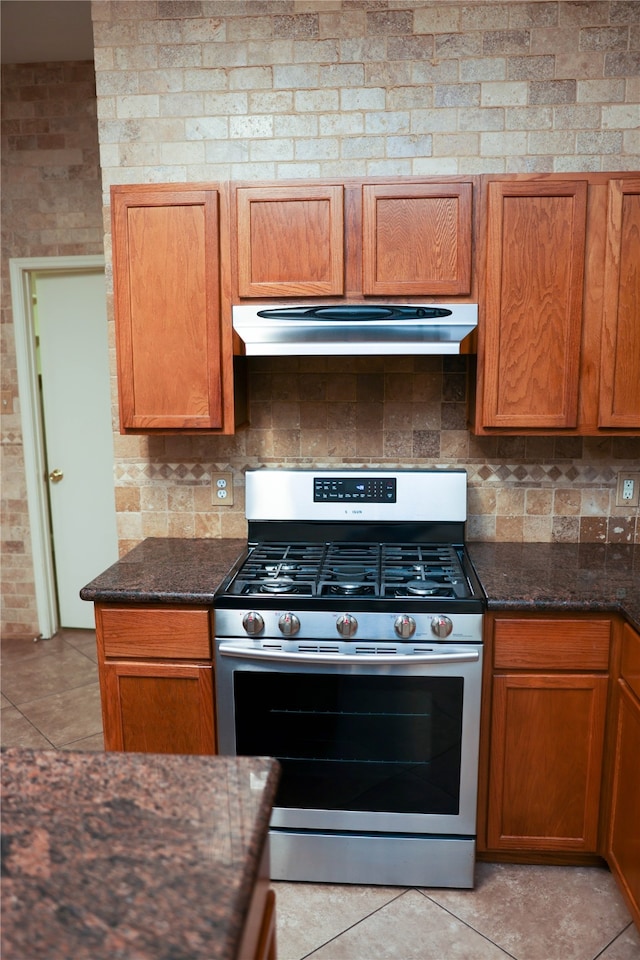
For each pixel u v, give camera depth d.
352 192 2.25
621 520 2.63
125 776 1.13
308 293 2.29
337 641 2.10
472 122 2.43
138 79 2.49
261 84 2.46
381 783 2.17
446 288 2.26
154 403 2.40
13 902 0.84
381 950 1.99
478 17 2.38
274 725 2.16
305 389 2.64
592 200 2.21
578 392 2.30
